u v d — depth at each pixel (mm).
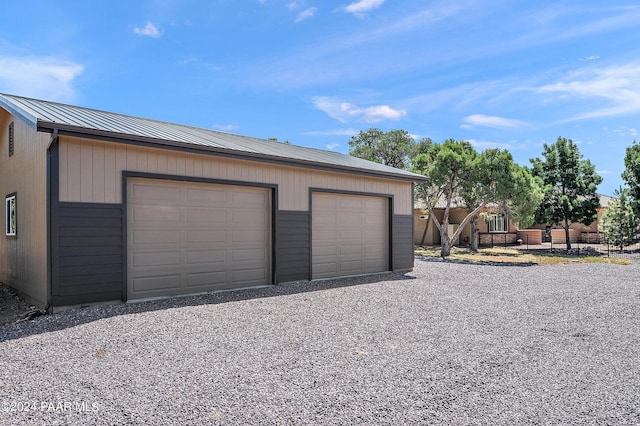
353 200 10883
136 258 7105
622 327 5602
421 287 9000
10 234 8539
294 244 9430
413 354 4324
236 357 4168
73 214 6301
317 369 3840
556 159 21641
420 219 25109
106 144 6684
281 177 9203
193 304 6785
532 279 10648
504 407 3039
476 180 17516
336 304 7000
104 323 5398
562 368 3918
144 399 3129
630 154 21578
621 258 17594
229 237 8414
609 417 2885
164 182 7469
